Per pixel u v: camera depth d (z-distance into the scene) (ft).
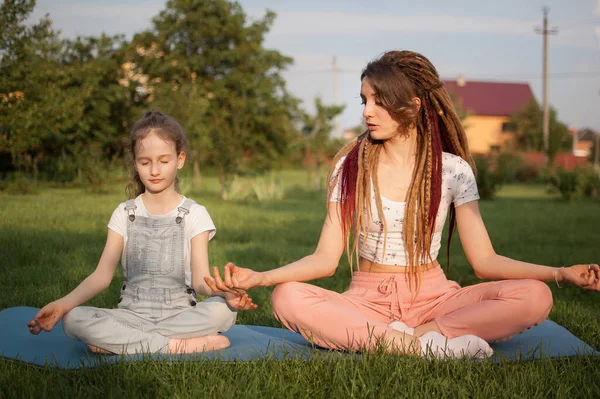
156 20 102.47
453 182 11.09
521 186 110.83
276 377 9.03
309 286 10.46
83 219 35.22
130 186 11.55
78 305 10.44
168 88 69.92
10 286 17.06
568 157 143.74
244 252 26.23
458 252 29.73
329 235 11.34
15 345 10.62
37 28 53.16
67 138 72.33
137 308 10.78
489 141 183.62
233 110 102.37
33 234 27.50
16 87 53.42
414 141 11.18
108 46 87.45
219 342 10.58
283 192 69.15
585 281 9.76
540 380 8.98
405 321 10.84
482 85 189.98
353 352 9.99
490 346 10.75
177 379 8.99
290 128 110.63
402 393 8.52
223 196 63.36
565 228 41.14
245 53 104.63
